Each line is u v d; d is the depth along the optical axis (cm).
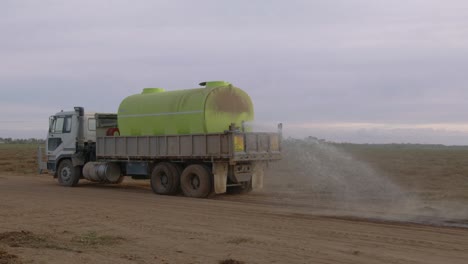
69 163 2164
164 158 1800
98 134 2147
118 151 1948
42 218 1227
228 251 860
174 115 1786
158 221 1180
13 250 860
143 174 1919
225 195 1762
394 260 795
